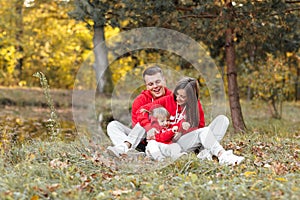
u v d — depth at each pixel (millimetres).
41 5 17547
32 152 6188
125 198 4492
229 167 5613
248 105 14641
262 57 11477
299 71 16297
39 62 21578
